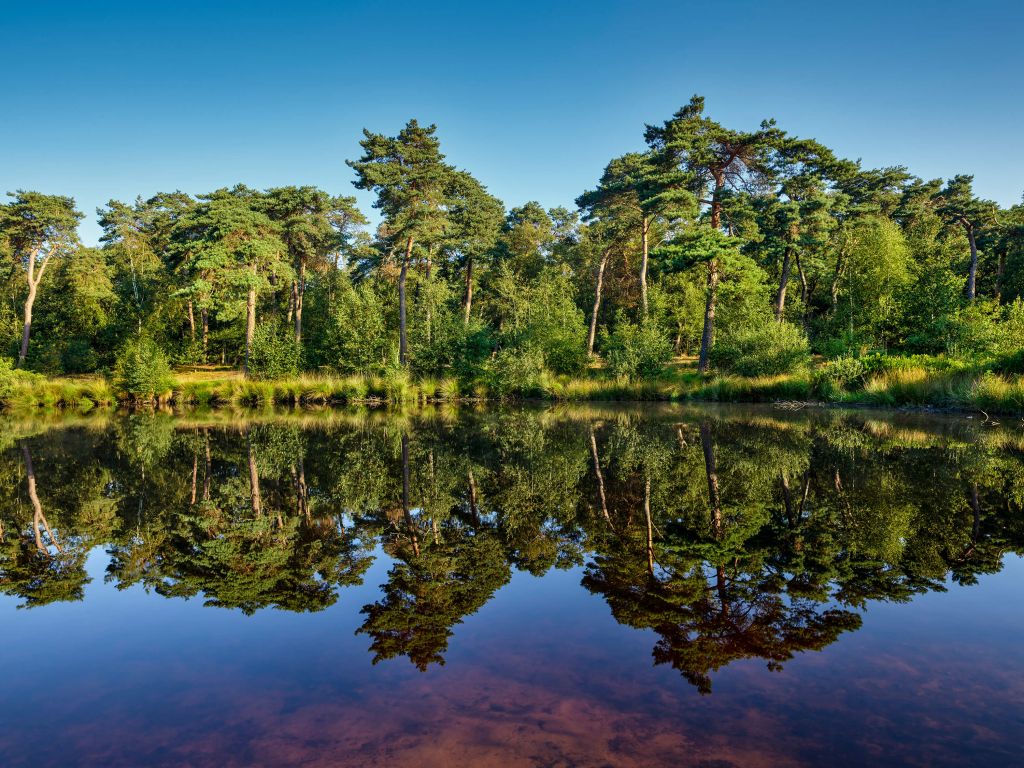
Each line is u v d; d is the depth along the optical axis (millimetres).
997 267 41656
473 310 47031
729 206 27141
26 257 39000
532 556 4773
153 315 38125
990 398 14852
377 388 24859
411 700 2605
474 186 39594
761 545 4789
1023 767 2006
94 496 7621
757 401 20672
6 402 24453
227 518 6434
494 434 13359
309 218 37375
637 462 8945
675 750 2154
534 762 2104
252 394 25328
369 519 6266
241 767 2141
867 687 2588
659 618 3430
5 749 2305
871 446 9680
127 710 2598
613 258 43250
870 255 33406
